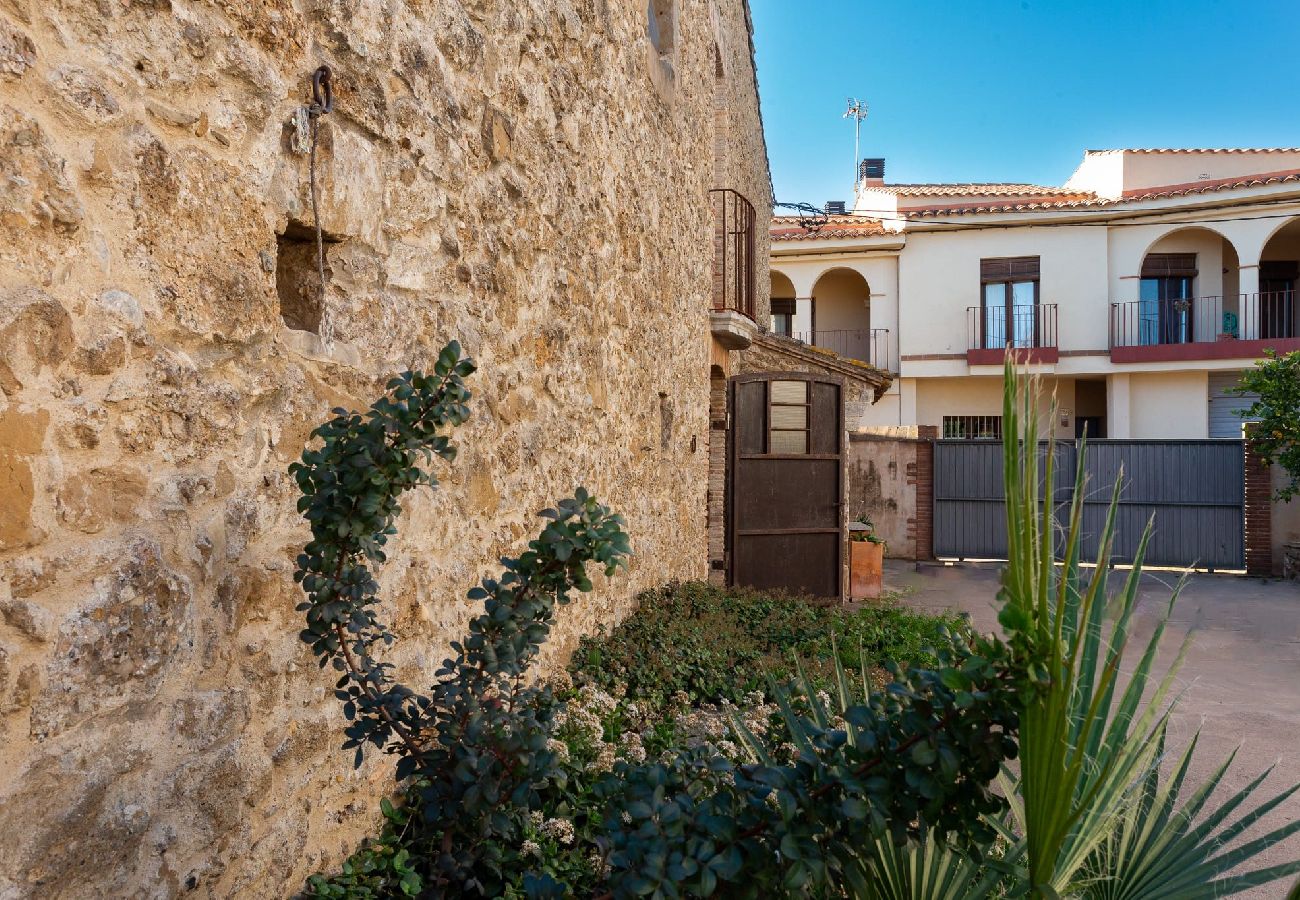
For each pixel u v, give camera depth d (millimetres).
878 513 13586
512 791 1610
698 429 7465
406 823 2459
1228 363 16328
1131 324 17266
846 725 2512
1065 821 1302
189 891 1702
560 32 3930
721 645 4840
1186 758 2053
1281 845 3500
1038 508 1407
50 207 1400
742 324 8211
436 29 2787
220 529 1809
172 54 1667
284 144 2027
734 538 8070
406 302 2625
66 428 1429
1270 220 16391
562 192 3979
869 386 11180
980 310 17875
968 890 1727
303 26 2102
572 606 4230
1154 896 1790
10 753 1315
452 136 2900
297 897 2072
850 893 1643
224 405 1822
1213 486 12516
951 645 1384
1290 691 5980
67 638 1412
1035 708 1273
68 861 1413
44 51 1402
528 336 3598
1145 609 9227
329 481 1604
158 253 1640
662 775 1412
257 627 1936
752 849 1306
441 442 1647
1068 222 17391
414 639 2650
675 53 6379
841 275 19688
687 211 6930
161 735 1631
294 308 2240
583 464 4293
